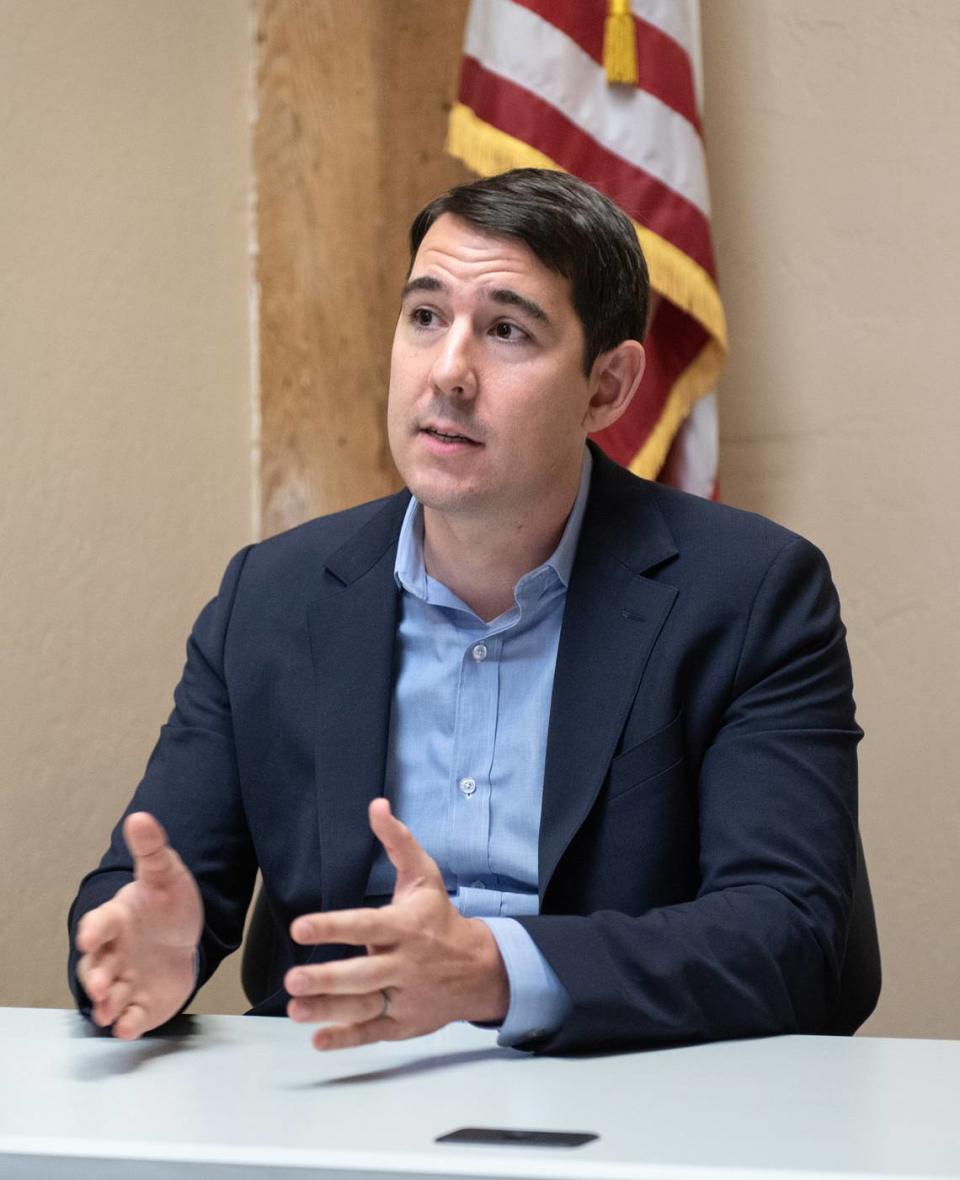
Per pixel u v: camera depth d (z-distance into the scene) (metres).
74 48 3.95
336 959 2.55
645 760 2.48
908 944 4.35
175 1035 1.98
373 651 2.66
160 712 4.17
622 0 4.15
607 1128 1.49
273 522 4.59
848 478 4.40
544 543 2.64
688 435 4.27
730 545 2.65
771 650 2.53
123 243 4.09
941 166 4.32
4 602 3.70
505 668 2.66
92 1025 2.05
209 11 4.44
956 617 4.32
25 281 3.77
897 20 4.36
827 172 4.42
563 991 1.88
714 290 4.16
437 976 1.83
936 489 4.33
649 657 2.54
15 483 3.73
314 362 4.63
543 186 2.52
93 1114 1.56
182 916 1.99
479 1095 1.65
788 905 2.21
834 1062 1.83
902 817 4.35
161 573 4.19
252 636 2.75
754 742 2.45
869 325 4.39
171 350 4.25
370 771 2.58
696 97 4.22
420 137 4.71
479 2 4.22
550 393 2.49
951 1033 4.31
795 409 4.45
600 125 4.16
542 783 2.59
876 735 4.38
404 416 2.51
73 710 3.89
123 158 4.10
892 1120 1.53
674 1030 1.93
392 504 2.81
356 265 4.69
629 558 2.64
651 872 2.45
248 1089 1.68
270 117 4.61
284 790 2.65
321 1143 1.43
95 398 3.97
